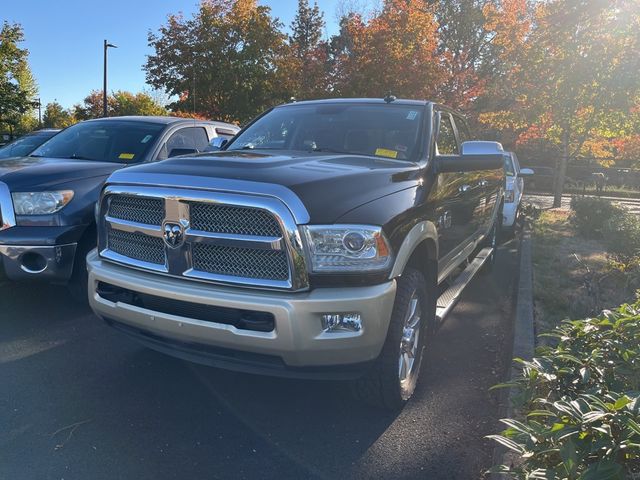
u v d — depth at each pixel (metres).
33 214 5.29
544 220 14.64
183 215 3.48
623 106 16.06
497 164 4.46
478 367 4.83
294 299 3.20
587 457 2.24
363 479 3.19
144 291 3.60
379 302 3.29
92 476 3.13
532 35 17.73
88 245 5.58
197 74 23.16
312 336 3.21
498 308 6.66
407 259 3.58
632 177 32.09
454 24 31.03
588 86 16.34
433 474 3.26
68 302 6.02
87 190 5.55
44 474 3.13
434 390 4.34
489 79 26.92
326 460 3.36
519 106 18.86
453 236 4.98
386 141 4.73
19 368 4.46
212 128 7.97
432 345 5.33
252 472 3.22
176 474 3.18
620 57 15.53
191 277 3.48
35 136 11.00
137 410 3.87
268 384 4.32
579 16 15.48
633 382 2.83
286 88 24.72
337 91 23.59
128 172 3.86
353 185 3.54
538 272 8.14
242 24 23.17
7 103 27.75
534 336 5.26
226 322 3.38
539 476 2.13
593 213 11.66
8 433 3.54
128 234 3.88
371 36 22.36
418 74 21.69
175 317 3.50
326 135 4.92
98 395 4.06
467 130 6.82
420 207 3.88
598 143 23.02
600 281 6.88
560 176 19.25
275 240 3.23
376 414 3.92
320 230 3.23
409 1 22.78
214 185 3.38
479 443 3.60
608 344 3.07
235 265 3.38
